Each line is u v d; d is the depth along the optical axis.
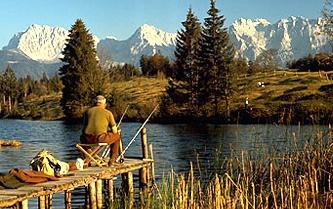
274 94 78.81
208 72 83.75
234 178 17.19
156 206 14.95
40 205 13.57
